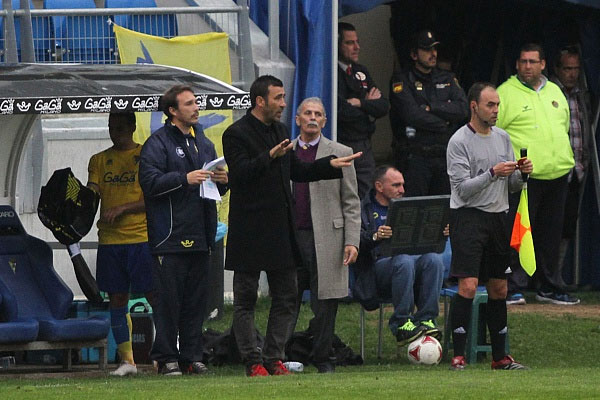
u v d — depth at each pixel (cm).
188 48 4450
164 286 3216
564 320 4488
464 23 5409
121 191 3425
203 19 4547
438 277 3709
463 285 3412
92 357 3594
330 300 3359
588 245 5347
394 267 3688
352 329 4228
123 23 4484
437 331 3700
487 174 3325
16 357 3581
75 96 3075
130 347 3400
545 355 3894
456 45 5409
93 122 4616
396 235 3641
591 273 5338
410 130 4778
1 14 4216
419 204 3619
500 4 5362
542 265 4903
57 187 3353
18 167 3609
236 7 4506
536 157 4747
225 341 3631
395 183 3762
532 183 4803
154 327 3431
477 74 5428
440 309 4616
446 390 2639
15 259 3372
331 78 4606
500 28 5388
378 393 2586
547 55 5300
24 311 3309
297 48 4672
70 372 3350
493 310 3475
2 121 3519
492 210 3384
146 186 3194
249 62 4519
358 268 3725
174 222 3209
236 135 3133
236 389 2678
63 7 4741
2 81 3198
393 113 4894
